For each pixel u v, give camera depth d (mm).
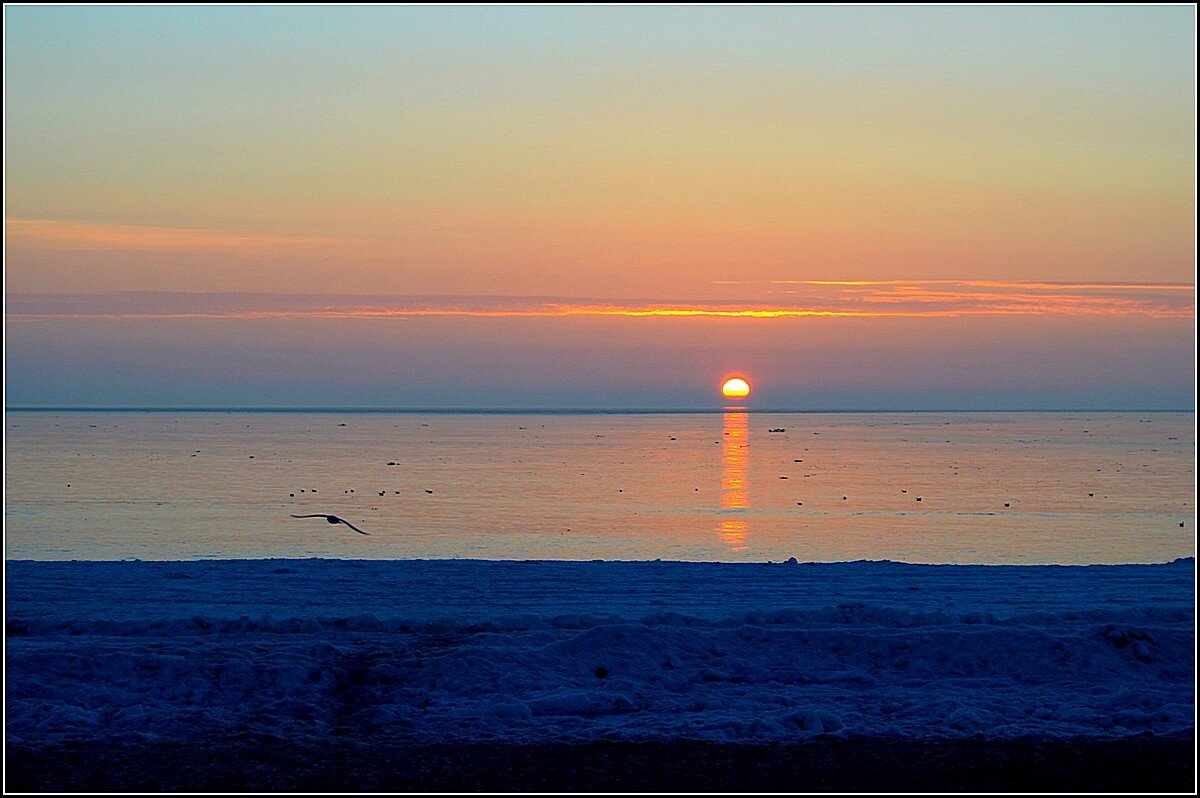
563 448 162625
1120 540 54375
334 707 14727
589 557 47656
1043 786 11336
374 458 132750
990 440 190250
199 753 12547
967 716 13688
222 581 24953
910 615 19172
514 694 15117
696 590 24281
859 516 67000
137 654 16062
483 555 48250
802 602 22641
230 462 121125
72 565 27500
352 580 25375
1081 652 16344
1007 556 48000
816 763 12023
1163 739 12758
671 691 15453
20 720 13727
